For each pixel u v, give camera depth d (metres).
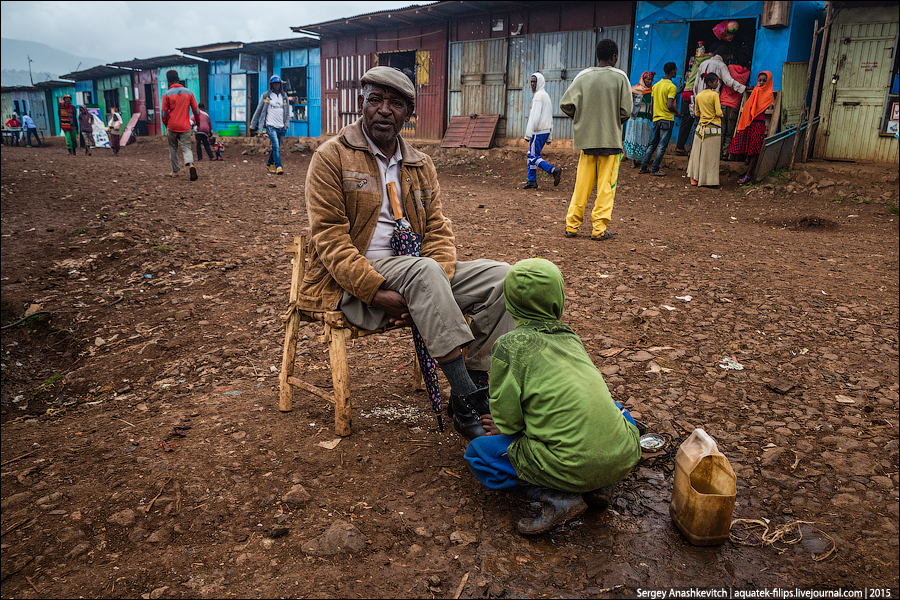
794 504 2.41
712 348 4.00
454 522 2.30
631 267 5.84
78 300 5.36
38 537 2.21
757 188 10.54
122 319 5.03
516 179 12.83
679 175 11.93
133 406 3.56
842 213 9.01
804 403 3.26
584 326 4.38
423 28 17.31
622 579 2.00
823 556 2.11
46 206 8.05
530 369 2.19
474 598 1.92
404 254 2.85
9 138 31.45
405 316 2.71
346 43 19.41
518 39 15.44
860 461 2.69
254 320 4.83
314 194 2.75
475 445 2.41
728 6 12.10
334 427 3.02
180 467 2.64
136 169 12.54
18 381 4.29
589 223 7.95
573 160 13.58
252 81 23.69
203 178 11.29
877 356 3.85
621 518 2.33
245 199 9.21
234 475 2.58
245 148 20.12
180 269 5.97
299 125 21.62
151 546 2.16
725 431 2.96
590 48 14.23
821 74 12.12
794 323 4.44
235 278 5.70
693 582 1.99
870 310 4.70
